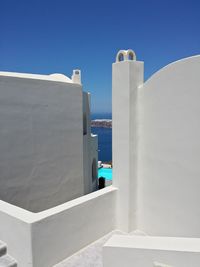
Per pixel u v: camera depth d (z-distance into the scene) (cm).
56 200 1183
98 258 643
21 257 576
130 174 745
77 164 1278
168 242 452
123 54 723
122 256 448
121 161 760
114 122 766
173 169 652
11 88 969
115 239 477
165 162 671
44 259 583
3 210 612
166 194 678
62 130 1185
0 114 939
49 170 1138
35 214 591
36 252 563
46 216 582
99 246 699
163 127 668
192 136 601
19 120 1003
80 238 675
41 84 1075
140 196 765
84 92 1541
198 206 602
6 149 966
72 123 1234
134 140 742
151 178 719
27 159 1042
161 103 668
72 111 1228
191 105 597
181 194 639
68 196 1244
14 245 590
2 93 941
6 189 974
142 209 762
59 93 1158
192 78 589
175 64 623
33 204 1080
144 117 726
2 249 605
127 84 716
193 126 596
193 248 424
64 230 629
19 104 999
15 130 992
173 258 421
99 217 730
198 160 593
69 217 639
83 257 648
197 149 593
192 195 613
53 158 1152
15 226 580
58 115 1159
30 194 1064
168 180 668
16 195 1009
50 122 1127
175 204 656
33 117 1055
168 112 652
